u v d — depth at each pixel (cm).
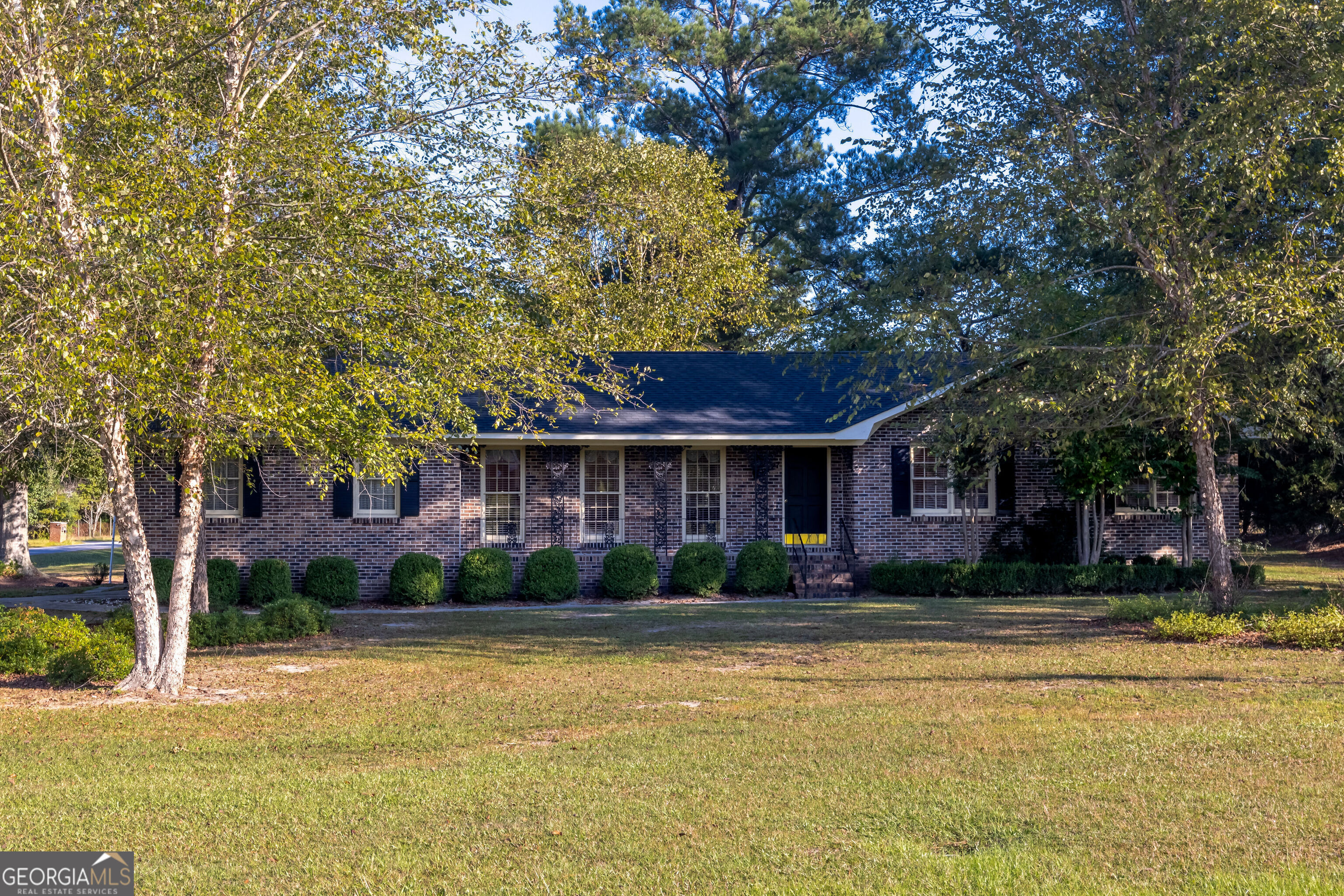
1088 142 1525
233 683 1265
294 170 1110
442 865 609
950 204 1574
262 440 1267
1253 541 3747
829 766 814
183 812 722
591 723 1013
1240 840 616
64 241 974
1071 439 1978
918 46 1636
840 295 1786
